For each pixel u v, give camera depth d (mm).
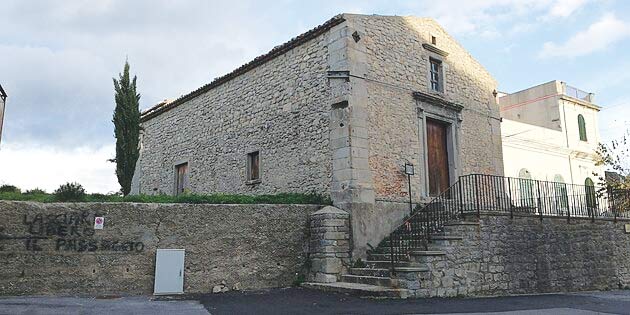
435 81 14609
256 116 14383
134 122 14531
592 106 25922
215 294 9797
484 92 16062
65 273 9219
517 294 11211
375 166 11914
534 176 21172
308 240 11305
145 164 19891
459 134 14570
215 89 16312
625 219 14625
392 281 9531
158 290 9656
